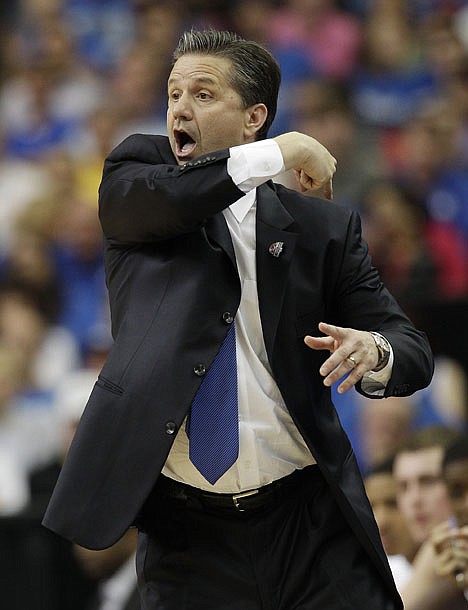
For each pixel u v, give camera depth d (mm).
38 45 32156
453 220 27781
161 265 9523
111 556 17297
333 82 29562
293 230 9766
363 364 9094
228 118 9594
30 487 21062
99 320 27094
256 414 9586
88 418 9328
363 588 9602
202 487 9734
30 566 17438
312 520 9797
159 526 9930
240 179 9070
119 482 9133
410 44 31172
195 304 9336
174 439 9156
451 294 26016
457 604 13352
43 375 26078
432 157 28531
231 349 9547
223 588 9758
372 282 9945
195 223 9258
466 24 31797
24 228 28062
